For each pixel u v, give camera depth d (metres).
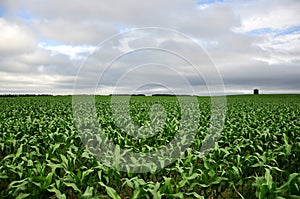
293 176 4.09
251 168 5.73
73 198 5.20
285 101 35.06
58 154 6.61
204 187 4.81
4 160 6.12
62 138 8.34
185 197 5.35
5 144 7.62
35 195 4.35
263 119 13.31
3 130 9.52
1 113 17.02
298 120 12.88
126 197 5.41
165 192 4.28
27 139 8.07
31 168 5.35
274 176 6.02
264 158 5.70
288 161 6.41
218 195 5.35
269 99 41.47
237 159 5.70
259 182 4.24
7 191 4.53
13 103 26.56
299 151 6.52
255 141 7.93
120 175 5.24
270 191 4.02
